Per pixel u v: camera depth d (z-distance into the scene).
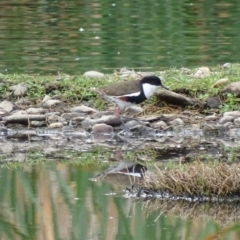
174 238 9.56
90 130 15.09
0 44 21.22
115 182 11.89
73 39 21.89
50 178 12.14
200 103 15.59
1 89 16.30
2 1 28.50
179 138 14.69
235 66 17.73
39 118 15.33
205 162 12.66
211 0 28.34
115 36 22.36
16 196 11.28
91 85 16.31
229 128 14.85
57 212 10.54
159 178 11.27
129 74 17.05
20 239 9.61
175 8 26.88
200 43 21.39
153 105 15.77
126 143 14.46
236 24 24.16
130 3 27.73
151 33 22.86
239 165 11.27
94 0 28.36
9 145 14.38
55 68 18.34
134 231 9.84
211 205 10.83
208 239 9.54
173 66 18.58
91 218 10.30
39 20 24.91
